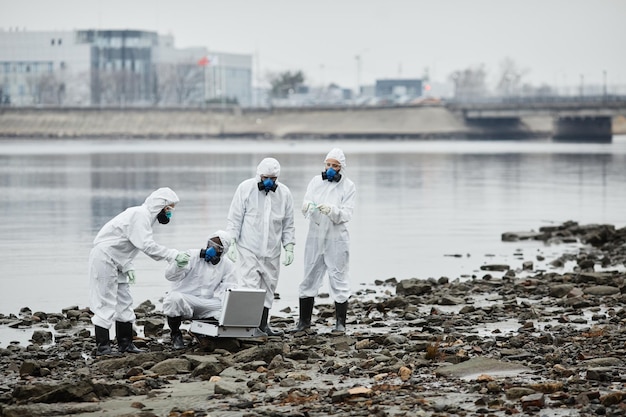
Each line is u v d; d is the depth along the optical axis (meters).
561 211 52.97
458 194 65.31
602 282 25.27
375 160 117.38
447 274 29.20
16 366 16.25
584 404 12.98
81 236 40.06
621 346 16.86
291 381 14.65
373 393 13.78
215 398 13.89
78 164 104.69
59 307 23.58
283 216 19.30
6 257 33.31
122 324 17.67
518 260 32.56
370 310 21.92
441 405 12.90
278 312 22.41
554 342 17.30
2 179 79.50
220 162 108.62
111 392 14.23
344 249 19.50
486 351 16.73
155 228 41.88
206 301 17.98
